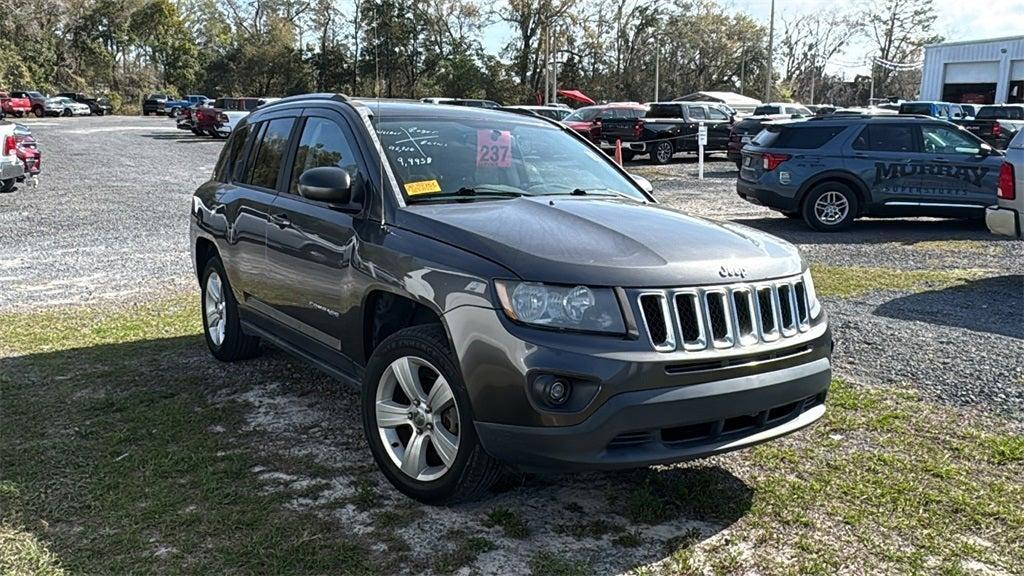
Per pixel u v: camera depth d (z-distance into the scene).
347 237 3.96
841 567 3.10
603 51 69.38
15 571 2.98
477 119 4.68
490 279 3.18
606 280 3.09
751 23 78.06
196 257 5.89
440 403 3.40
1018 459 4.05
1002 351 5.85
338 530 3.32
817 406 3.62
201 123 34.78
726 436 3.23
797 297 3.54
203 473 3.83
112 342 6.14
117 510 3.47
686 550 3.19
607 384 2.98
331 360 4.28
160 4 78.69
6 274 8.73
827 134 12.09
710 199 16.12
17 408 4.70
